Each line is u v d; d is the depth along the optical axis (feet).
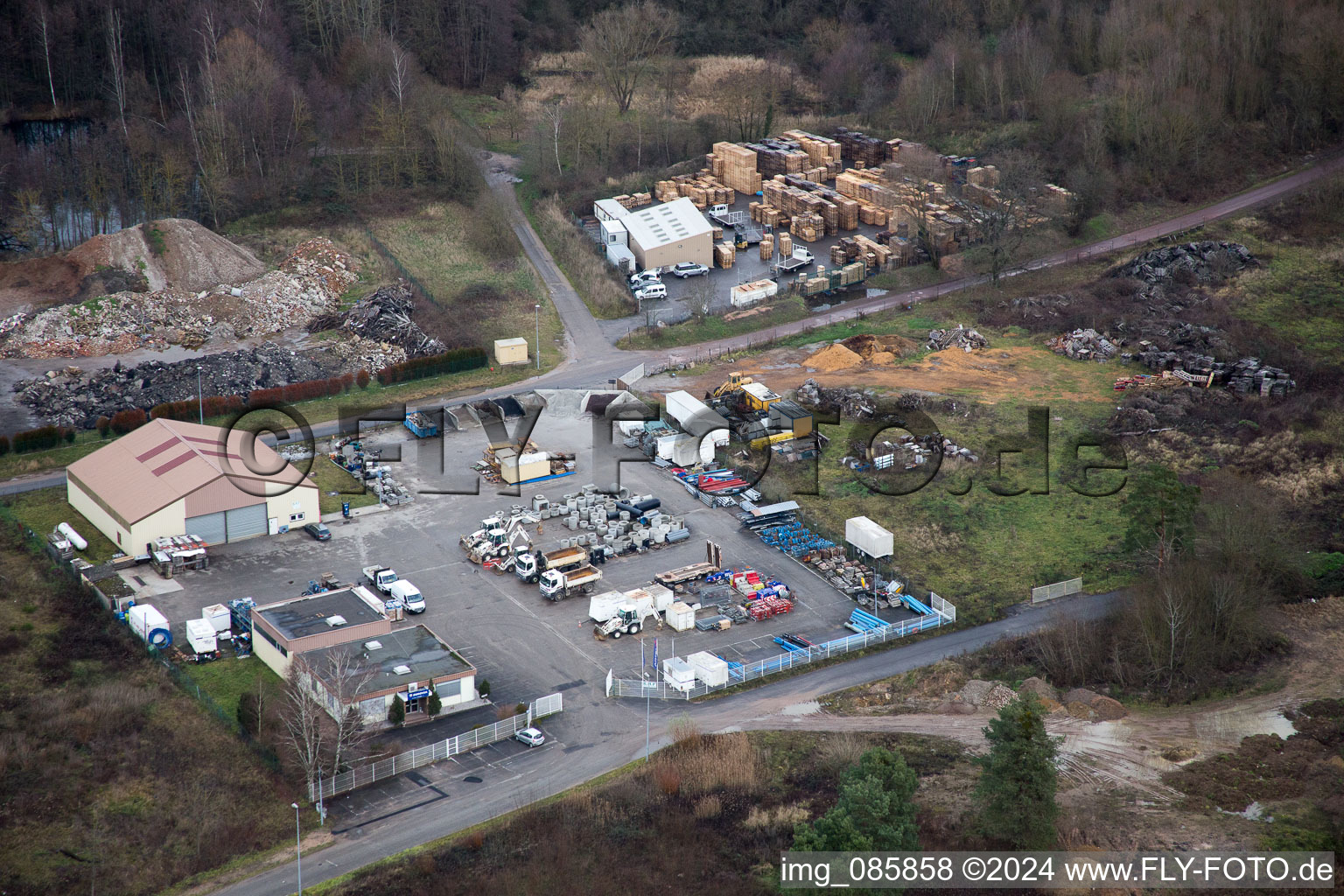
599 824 248.32
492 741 273.13
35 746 257.75
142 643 292.40
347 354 456.86
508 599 324.80
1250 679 303.07
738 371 460.14
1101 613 327.06
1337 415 419.74
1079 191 579.48
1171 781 263.08
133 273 491.31
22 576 313.94
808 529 360.28
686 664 294.25
